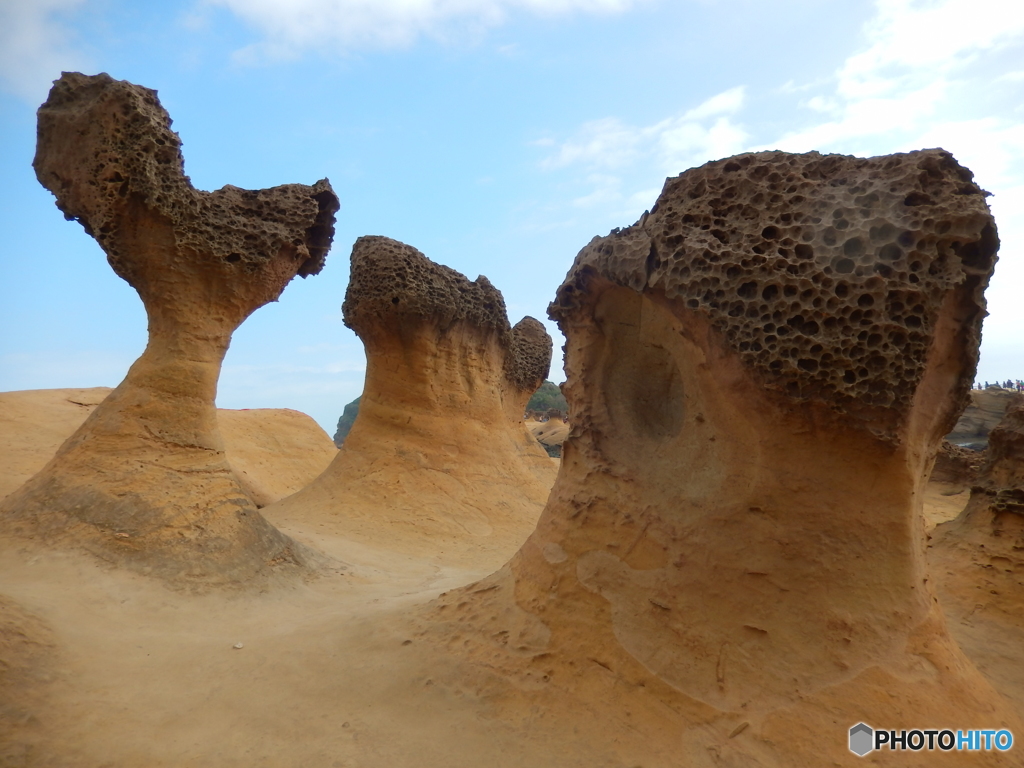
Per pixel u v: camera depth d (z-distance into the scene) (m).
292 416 14.44
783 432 2.93
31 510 5.06
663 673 2.95
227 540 5.25
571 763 2.61
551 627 3.36
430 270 9.22
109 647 3.52
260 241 6.05
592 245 3.79
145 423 5.47
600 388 3.81
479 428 9.59
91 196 5.48
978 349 3.11
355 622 3.93
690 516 3.19
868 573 2.91
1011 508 5.33
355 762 2.53
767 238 2.98
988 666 3.95
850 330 2.73
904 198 2.80
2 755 2.39
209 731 2.72
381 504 8.30
